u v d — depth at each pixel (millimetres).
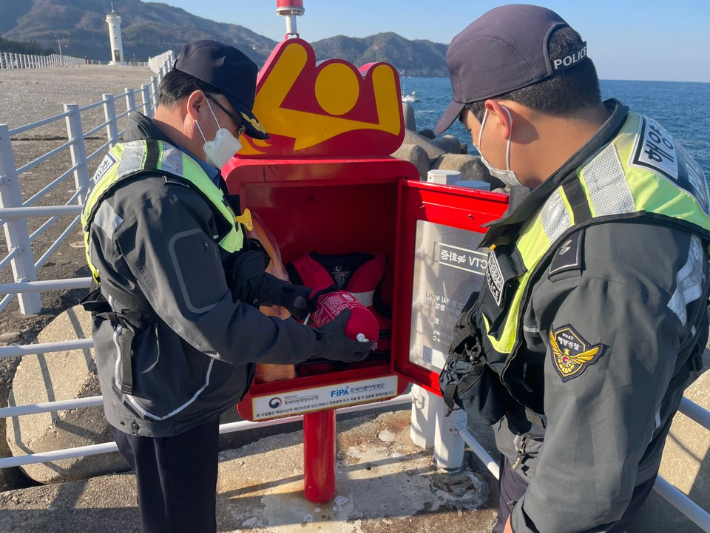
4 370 3422
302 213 2424
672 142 1121
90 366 2887
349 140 2131
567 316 932
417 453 2760
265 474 2600
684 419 2312
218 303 1354
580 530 945
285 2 2037
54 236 5582
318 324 1894
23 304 4098
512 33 1075
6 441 3072
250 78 1558
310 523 2338
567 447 928
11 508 2391
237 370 1675
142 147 1407
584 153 1053
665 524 2129
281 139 2041
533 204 1126
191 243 1324
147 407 1505
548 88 1057
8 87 20641
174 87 1498
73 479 2723
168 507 1653
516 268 1137
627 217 924
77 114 5859
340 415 3139
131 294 1419
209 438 1696
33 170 7754
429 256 2145
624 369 880
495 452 2789
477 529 2334
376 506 2432
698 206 980
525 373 1199
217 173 1630
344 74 2059
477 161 8703
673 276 895
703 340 1089
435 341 2203
